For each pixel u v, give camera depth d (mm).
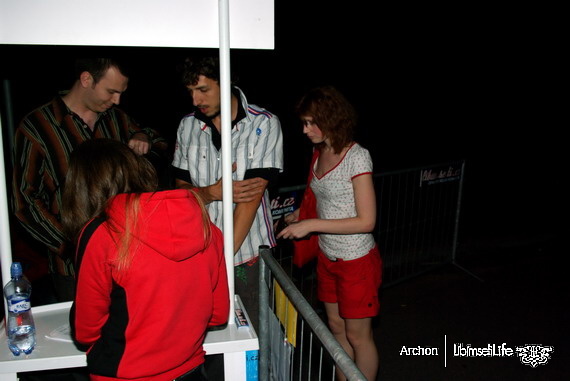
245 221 2445
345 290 2793
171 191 1574
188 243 1553
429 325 4266
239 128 2441
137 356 1553
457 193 5219
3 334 1893
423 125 11516
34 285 3033
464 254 5840
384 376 3557
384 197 5238
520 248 6070
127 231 1478
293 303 1779
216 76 2225
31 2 1605
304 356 3619
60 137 2430
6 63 5234
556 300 4766
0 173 1811
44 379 1827
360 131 11125
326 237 2812
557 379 3547
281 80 12430
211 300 1721
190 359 1701
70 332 1901
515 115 12219
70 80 5980
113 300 1551
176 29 1722
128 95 9812
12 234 3148
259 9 1781
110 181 1546
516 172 8984
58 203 2451
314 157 2883
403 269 5234
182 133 2607
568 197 7855
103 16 1658
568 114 12250
